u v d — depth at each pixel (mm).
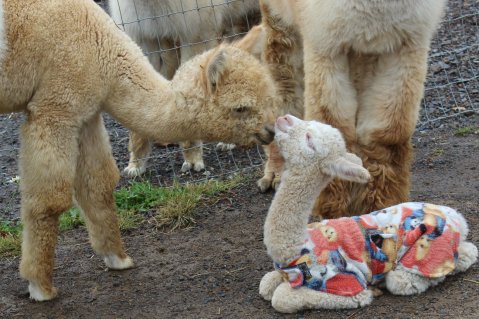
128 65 4738
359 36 4883
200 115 4645
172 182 7348
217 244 5668
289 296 4234
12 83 4598
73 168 4707
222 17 8164
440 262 4305
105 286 5082
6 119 9609
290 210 4203
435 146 7359
